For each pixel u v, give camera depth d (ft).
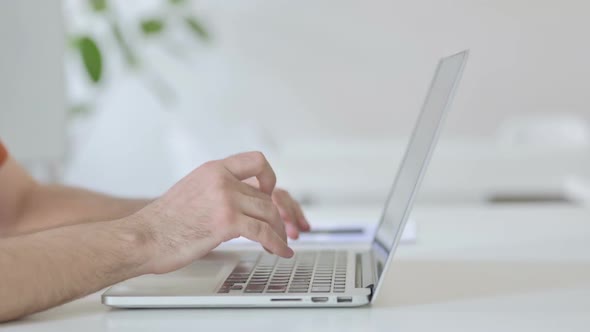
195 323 2.43
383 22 16.71
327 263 3.18
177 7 16.61
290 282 2.79
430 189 7.55
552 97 16.69
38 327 2.42
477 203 7.50
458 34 16.67
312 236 4.28
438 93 3.04
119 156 17.07
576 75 16.57
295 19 16.80
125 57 14.70
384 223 3.31
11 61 5.84
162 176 17.20
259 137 16.87
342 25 16.78
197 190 2.76
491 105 16.78
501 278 3.10
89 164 17.06
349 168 8.14
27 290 2.49
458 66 2.72
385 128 17.01
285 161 8.62
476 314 2.47
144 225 2.71
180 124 17.08
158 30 15.01
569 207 5.78
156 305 2.62
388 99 16.92
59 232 2.71
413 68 16.81
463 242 4.13
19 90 5.93
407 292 2.85
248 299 2.59
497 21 16.56
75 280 2.55
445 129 16.89
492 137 16.85
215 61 16.94
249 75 16.98
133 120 16.98
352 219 5.27
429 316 2.45
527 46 16.58
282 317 2.49
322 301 2.57
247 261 3.30
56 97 6.35
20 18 5.89
